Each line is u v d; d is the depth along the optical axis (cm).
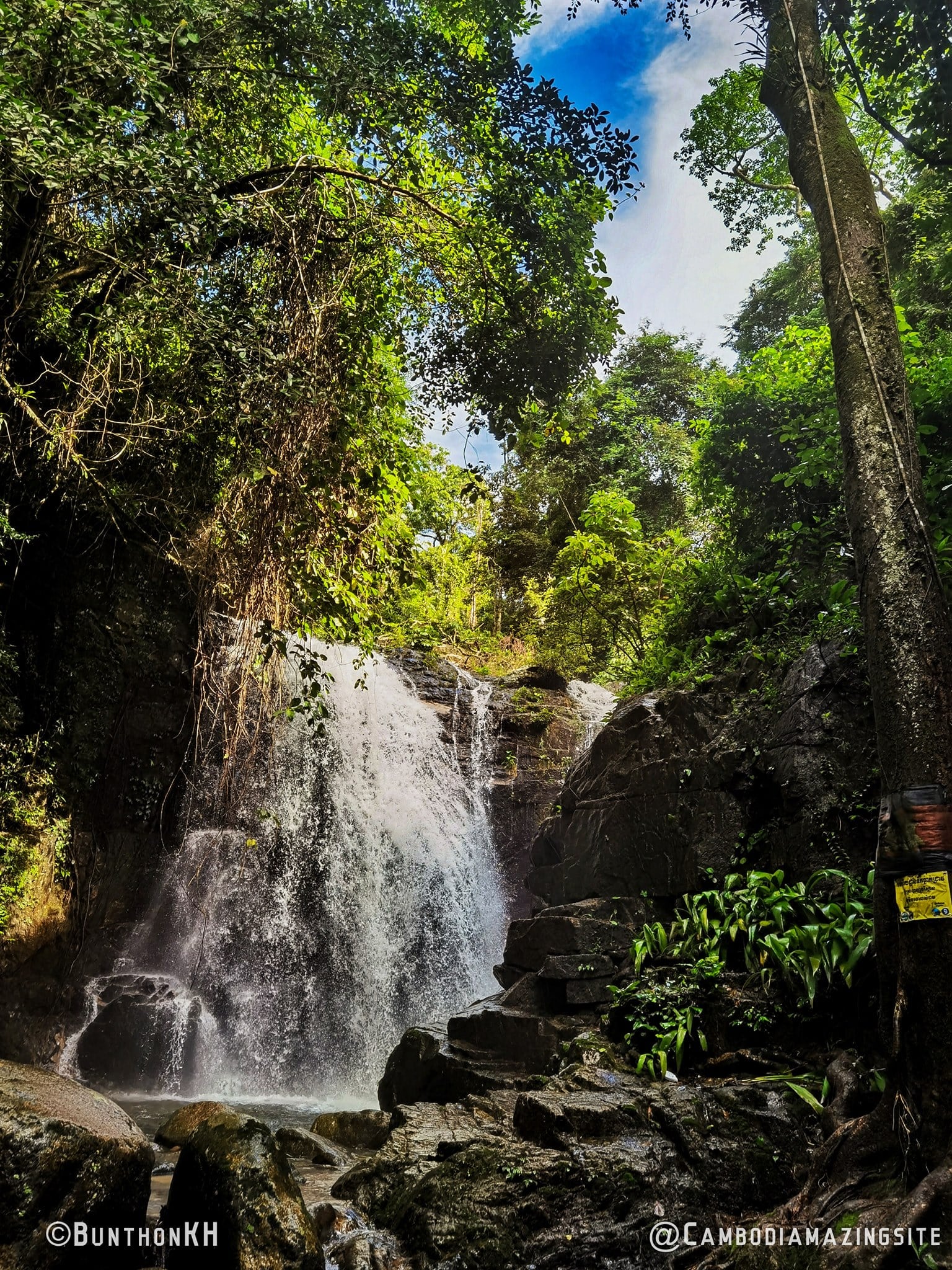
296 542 733
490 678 1606
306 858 1152
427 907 1263
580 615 1281
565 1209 392
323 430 689
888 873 354
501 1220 385
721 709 720
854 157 465
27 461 697
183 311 607
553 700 1552
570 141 699
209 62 661
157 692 910
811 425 783
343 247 711
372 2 695
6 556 760
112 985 999
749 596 820
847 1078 433
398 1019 1188
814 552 812
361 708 1300
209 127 712
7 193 545
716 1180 411
